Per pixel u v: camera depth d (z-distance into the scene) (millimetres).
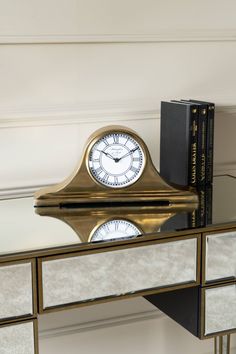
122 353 1817
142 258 1270
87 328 1763
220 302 1366
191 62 1729
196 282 1332
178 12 1683
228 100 1794
